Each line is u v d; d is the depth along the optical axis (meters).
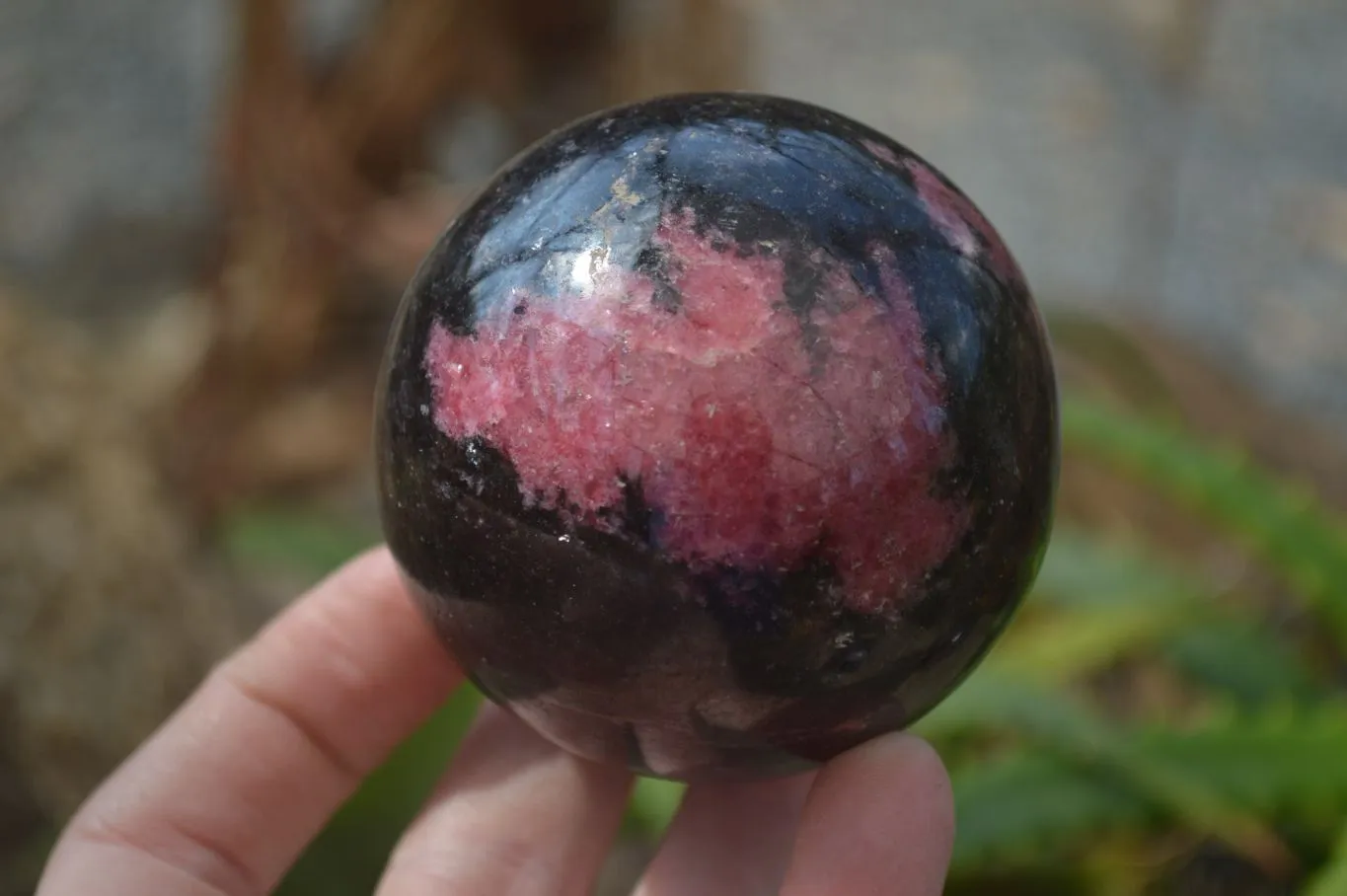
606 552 0.21
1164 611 0.36
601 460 0.21
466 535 0.21
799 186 0.21
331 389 0.56
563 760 0.26
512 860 0.26
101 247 0.64
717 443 0.21
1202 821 0.31
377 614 0.26
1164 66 0.74
